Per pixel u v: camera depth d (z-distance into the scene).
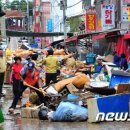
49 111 16.78
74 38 50.56
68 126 14.89
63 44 53.16
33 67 18.64
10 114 17.95
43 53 36.44
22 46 43.56
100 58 31.14
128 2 38.16
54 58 22.72
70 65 32.00
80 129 14.24
